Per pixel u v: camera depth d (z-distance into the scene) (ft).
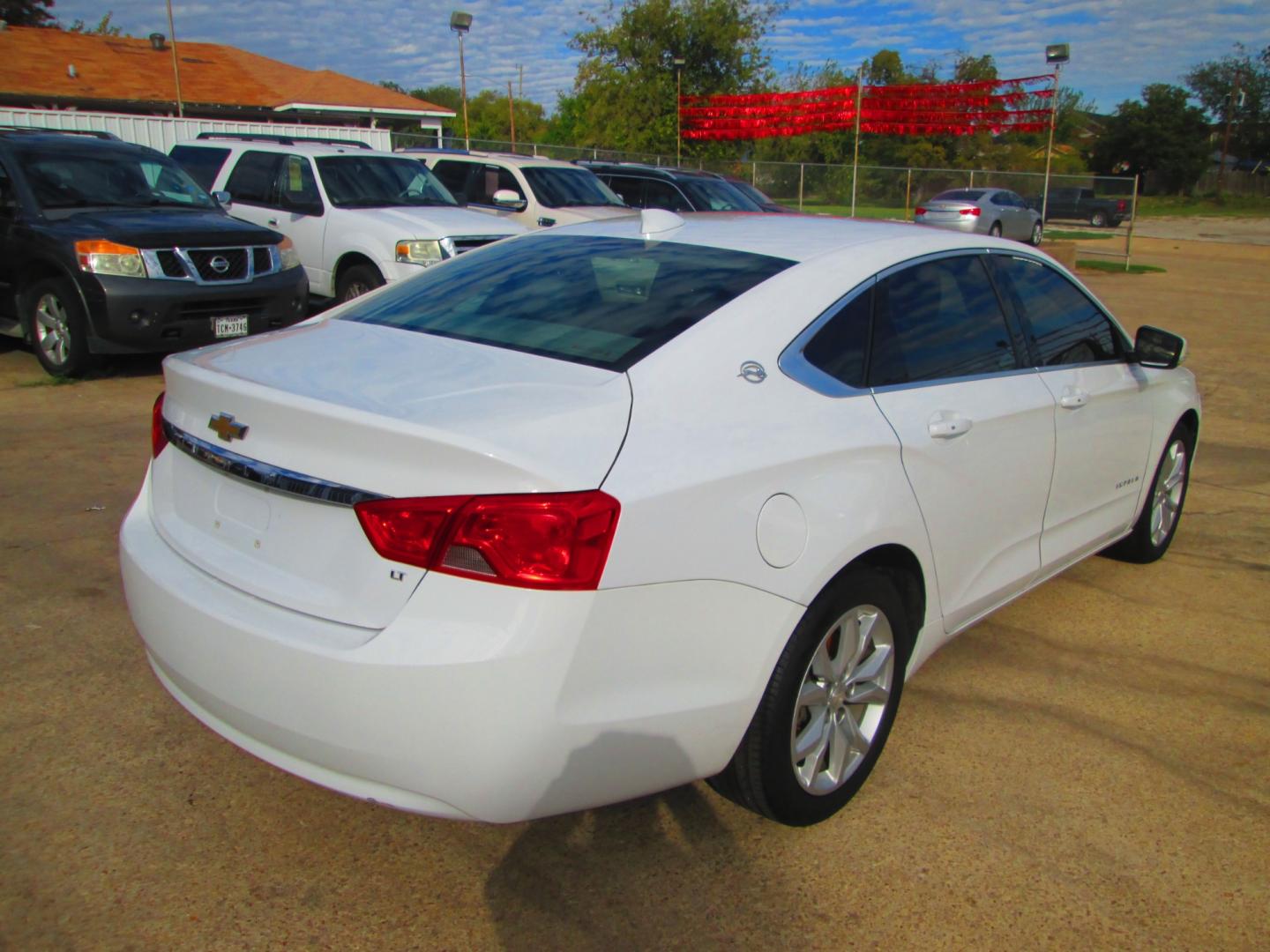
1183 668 13.58
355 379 8.80
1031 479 12.37
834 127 120.26
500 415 7.95
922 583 10.72
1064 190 118.11
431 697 7.37
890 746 11.46
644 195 52.47
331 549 7.99
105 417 23.58
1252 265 86.33
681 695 8.23
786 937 8.54
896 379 10.62
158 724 11.22
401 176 37.06
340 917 8.57
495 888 9.00
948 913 8.86
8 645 12.69
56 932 8.24
